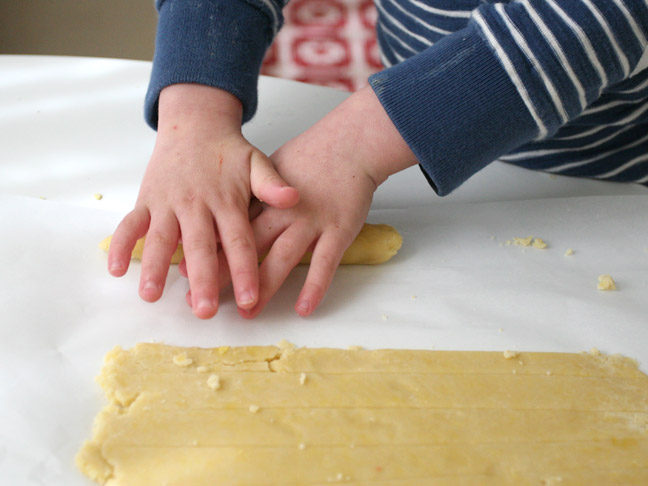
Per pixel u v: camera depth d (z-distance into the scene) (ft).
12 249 2.17
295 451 1.62
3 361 1.81
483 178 2.78
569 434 1.73
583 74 2.10
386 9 3.26
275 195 2.08
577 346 2.02
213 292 1.95
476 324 2.07
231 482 1.55
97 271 2.15
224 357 1.88
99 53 5.20
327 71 4.39
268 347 1.93
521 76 2.10
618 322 2.10
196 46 2.41
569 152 2.81
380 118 2.24
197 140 2.25
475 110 2.15
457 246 2.39
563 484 1.61
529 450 1.68
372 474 1.59
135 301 2.06
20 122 2.71
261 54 2.61
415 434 1.69
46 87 2.89
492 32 2.11
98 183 2.51
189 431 1.65
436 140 2.17
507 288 2.21
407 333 2.02
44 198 2.42
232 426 1.67
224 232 2.09
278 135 2.75
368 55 4.52
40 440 1.62
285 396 1.76
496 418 1.75
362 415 1.73
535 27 2.07
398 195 2.64
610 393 1.86
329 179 2.22
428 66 2.19
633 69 2.20
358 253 2.25
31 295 2.02
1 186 2.45
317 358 1.90
